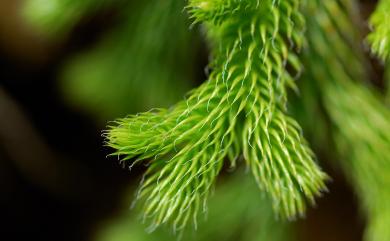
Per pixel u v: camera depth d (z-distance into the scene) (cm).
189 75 23
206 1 16
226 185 24
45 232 38
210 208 23
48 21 21
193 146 17
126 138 16
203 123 17
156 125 16
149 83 23
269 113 17
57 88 35
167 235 24
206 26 18
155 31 22
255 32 17
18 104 36
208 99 17
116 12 24
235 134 17
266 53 17
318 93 20
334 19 19
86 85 24
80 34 29
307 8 19
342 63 19
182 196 17
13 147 36
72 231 38
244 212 23
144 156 17
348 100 19
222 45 18
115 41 23
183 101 17
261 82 17
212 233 23
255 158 17
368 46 20
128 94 24
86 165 37
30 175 37
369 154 20
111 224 28
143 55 23
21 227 38
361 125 19
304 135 21
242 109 17
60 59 33
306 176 17
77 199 38
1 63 34
